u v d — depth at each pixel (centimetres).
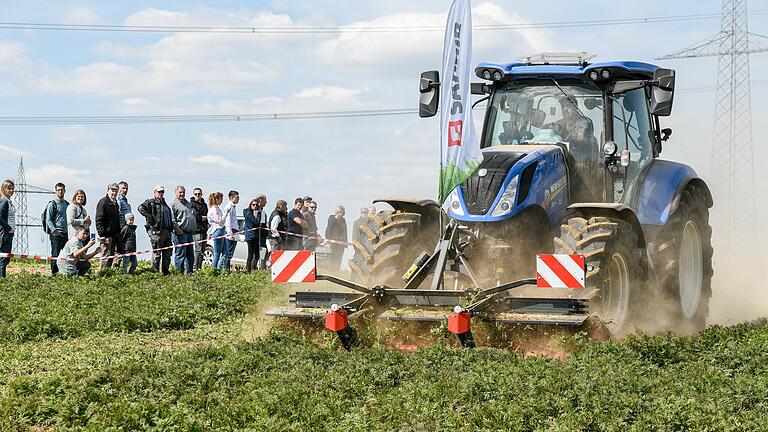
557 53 1241
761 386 831
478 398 798
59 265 2064
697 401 775
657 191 1254
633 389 815
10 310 1441
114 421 755
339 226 2562
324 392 833
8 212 2003
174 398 832
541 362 912
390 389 844
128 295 1680
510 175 1116
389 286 1109
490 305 1011
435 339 1051
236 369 920
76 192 2094
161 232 2191
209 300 1596
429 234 1172
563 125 1215
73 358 1102
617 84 1201
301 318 1088
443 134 1092
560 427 711
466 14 1086
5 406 814
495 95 1253
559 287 1011
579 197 1204
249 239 2444
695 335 1229
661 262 1246
